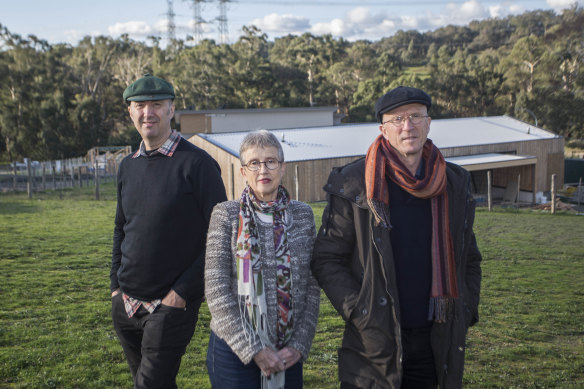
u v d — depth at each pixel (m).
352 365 2.32
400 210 2.32
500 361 4.95
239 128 36.81
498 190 33.78
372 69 83.44
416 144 2.25
